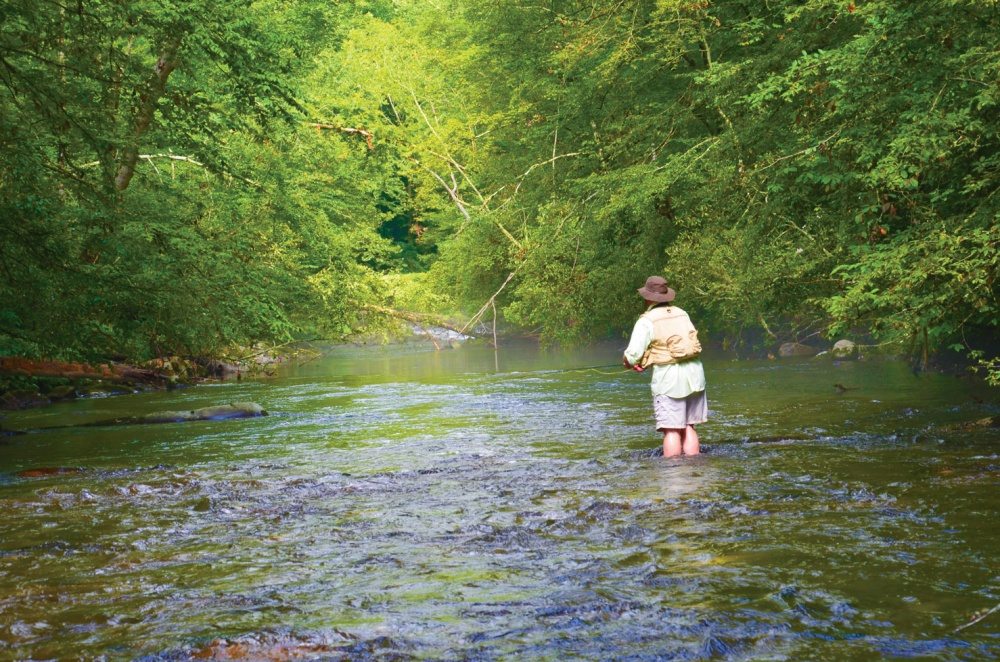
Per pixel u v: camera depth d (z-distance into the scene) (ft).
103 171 43.21
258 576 15.37
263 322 63.67
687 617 12.26
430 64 116.88
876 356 62.49
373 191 108.27
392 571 15.38
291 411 49.44
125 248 43.93
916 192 32.68
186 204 59.88
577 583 14.14
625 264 67.97
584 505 20.12
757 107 36.17
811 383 49.67
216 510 21.57
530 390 55.62
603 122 74.49
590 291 69.31
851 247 33.22
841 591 13.06
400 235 165.17
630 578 14.28
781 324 78.23
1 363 56.90
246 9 52.60
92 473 28.55
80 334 44.01
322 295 80.18
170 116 47.32
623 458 27.53
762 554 15.23
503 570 15.14
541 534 17.66
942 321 31.42
